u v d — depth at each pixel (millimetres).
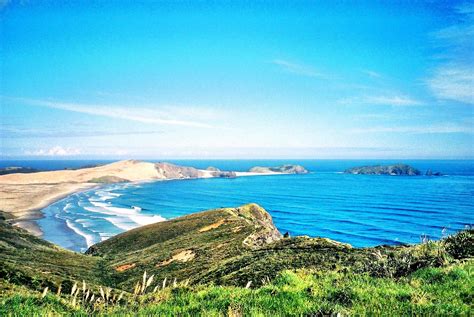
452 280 8234
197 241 56469
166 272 42312
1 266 21812
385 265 10625
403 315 6059
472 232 12984
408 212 138250
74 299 8219
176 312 7191
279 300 7359
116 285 39250
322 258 21641
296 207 162250
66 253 57531
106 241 79938
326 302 6973
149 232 75812
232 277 22094
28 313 7277
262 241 52719
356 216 134500
